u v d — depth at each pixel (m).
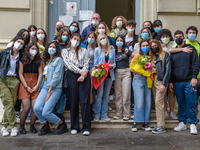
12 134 3.77
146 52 4.04
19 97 3.92
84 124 3.85
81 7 6.15
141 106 4.04
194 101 3.97
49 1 6.01
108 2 10.96
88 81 3.91
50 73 3.77
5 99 3.79
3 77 3.74
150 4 5.95
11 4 5.58
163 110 4.00
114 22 5.14
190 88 3.96
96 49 4.26
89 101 3.90
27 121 4.22
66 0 6.08
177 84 4.08
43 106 3.78
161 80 3.95
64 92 3.84
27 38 4.21
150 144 3.36
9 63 3.81
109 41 4.68
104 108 4.32
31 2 5.64
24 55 3.83
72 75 3.86
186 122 4.29
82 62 3.89
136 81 4.11
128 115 4.32
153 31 4.91
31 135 3.82
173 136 3.77
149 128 4.08
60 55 3.91
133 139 3.59
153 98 4.61
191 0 5.92
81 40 4.16
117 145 3.32
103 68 4.05
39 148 3.19
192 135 3.83
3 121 3.90
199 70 4.11
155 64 4.05
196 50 4.04
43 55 3.90
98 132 3.98
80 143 3.40
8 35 5.61
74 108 3.88
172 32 5.92
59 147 3.23
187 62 4.01
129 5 10.31
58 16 6.06
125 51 4.34
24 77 3.91
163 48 4.40
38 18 5.72
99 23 4.96
